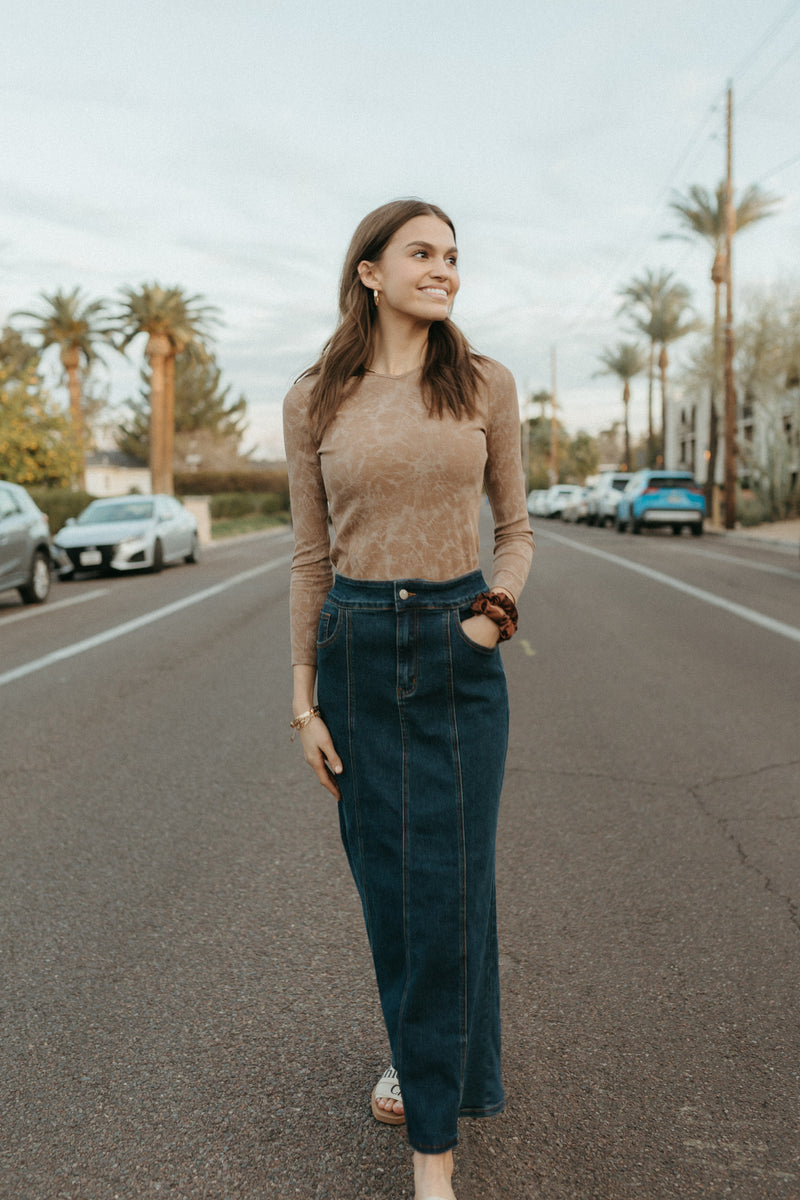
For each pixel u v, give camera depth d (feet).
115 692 22.43
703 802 13.93
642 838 12.54
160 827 13.29
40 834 13.10
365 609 5.84
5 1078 7.52
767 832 12.66
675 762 15.96
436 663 5.79
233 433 230.07
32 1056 7.82
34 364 139.85
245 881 11.36
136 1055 7.80
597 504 110.01
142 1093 7.28
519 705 20.21
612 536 85.97
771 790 14.39
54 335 139.54
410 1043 5.90
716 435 106.93
